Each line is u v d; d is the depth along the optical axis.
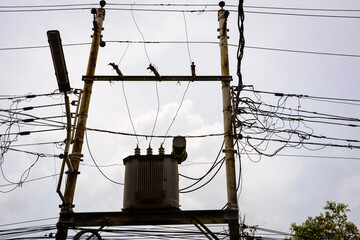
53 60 7.22
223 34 10.88
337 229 19.70
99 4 11.21
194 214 8.05
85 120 9.23
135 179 8.52
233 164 8.88
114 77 9.94
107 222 7.86
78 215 7.91
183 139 9.08
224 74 10.21
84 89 9.68
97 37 10.52
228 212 8.05
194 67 10.16
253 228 8.46
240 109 10.44
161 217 8.02
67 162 8.01
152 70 9.84
